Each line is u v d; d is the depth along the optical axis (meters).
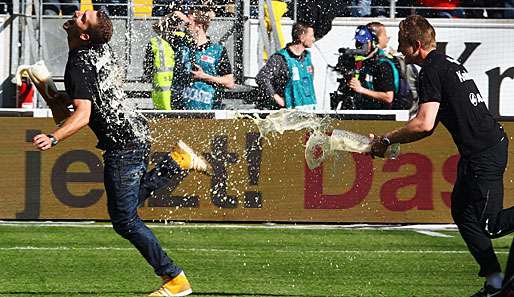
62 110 20.08
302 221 33.41
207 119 32.94
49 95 20.02
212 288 21.25
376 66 36.66
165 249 27.27
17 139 33.16
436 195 33.56
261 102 36.88
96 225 32.31
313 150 20.77
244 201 33.25
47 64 40.62
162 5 37.91
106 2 40.09
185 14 36.88
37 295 20.25
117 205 19.06
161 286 19.75
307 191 33.34
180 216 33.22
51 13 40.78
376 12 41.94
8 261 24.84
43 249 26.92
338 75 40.84
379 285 21.97
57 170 33.22
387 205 33.47
